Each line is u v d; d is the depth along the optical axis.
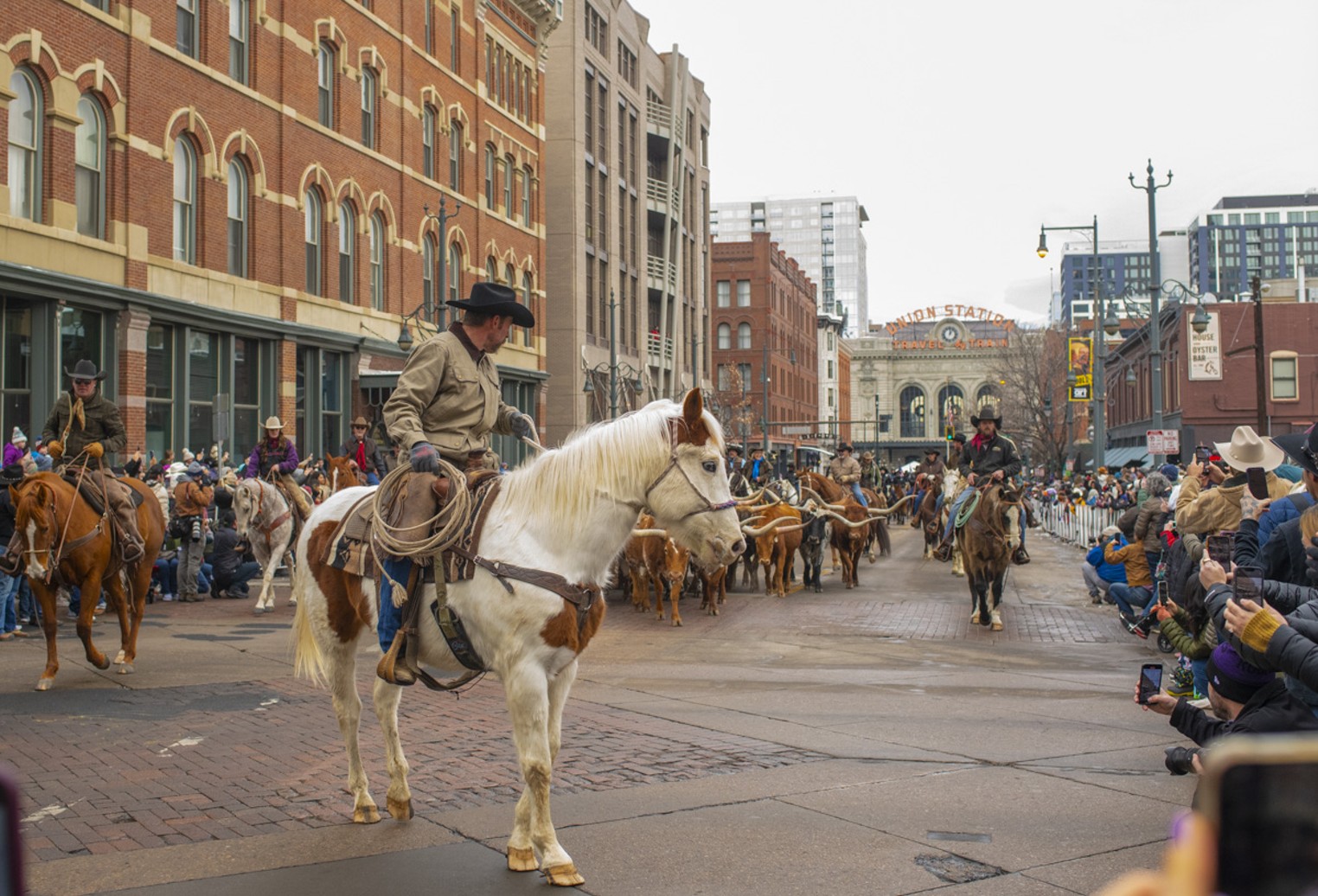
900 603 19.38
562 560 5.52
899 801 6.76
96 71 23.30
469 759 7.84
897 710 9.76
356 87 32.91
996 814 6.49
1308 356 50.66
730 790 7.01
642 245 58.69
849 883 5.33
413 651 5.79
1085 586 22.25
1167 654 13.42
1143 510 14.75
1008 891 5.23
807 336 108.88
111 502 11.13
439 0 37.53
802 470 23.27
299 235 30.16
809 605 19.14
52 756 7.83
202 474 19.16
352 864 5.55
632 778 7.30
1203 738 4.66
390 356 34.47
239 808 6.56
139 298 24.06
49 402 22.34
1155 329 31.42
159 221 25.19
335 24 31.67
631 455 5.63
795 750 8.17
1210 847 1.83
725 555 5.64
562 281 49.88
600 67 53.06
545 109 49.25
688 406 5.62
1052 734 8.73
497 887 5.23
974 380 153.25
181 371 26.05
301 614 6.60
